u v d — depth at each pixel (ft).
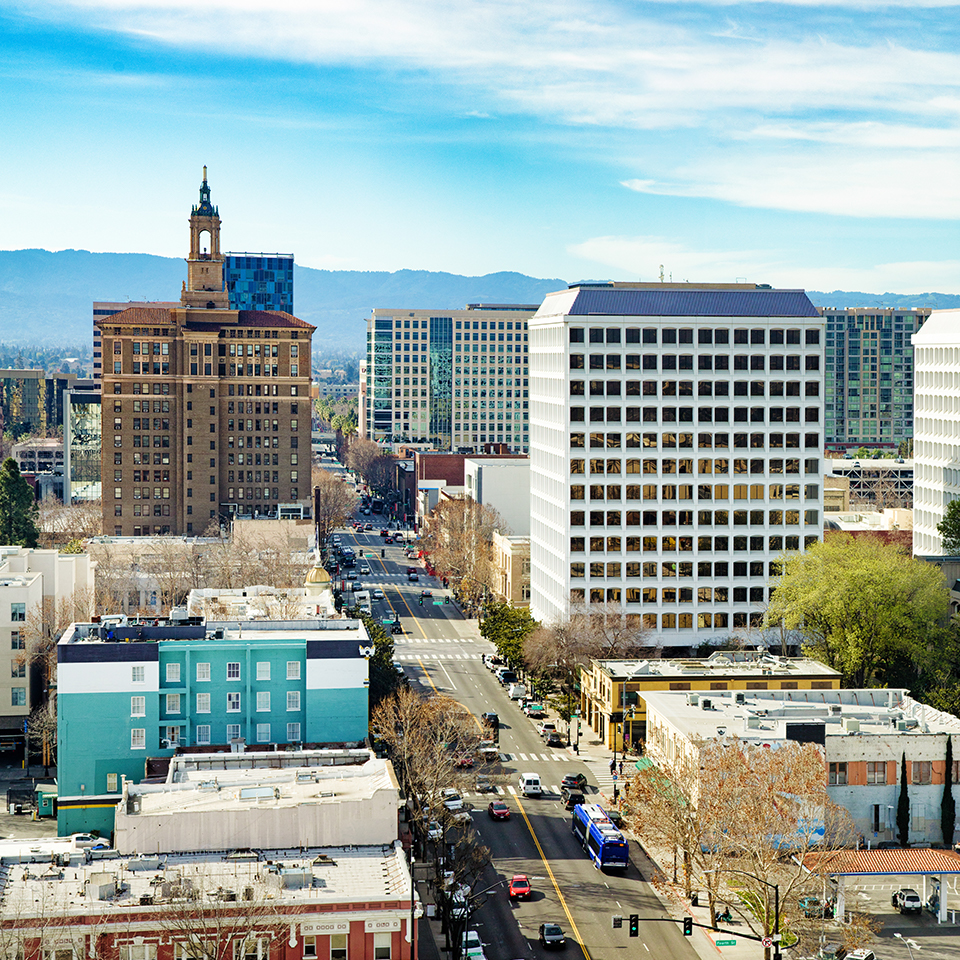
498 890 393.50
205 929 273.75
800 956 345.92
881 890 401.29
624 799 443.73
